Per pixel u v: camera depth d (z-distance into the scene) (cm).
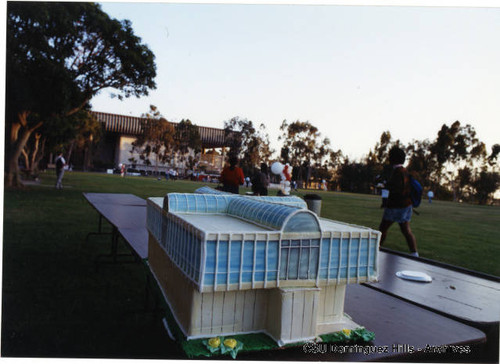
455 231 1102
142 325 307
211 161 6425
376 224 1148
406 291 233
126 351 261
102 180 2650
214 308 149
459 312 196
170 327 162
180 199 198
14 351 256
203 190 294
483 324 183
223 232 133
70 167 4672
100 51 1470
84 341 274
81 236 643
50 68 1204
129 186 2141
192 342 143
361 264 156
